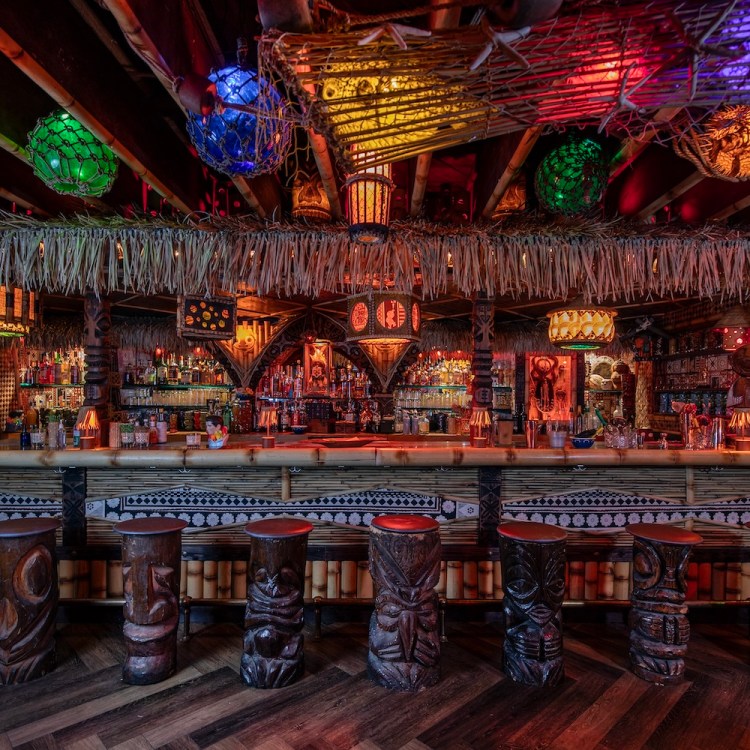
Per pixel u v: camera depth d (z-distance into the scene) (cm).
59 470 356
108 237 337
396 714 256
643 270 347
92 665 298
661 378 692
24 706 259
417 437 520
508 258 345
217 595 359
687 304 598
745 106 208
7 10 178
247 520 362
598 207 374
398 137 199
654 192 333
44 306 604
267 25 149
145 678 279
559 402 747
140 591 281
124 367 694
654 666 284
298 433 561
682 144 232
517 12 133
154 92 276
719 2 141
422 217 363
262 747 231
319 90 172
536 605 284
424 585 282
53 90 206
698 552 365
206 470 361
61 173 249
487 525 364
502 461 352
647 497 367
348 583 363
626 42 151
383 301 414
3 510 357
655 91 168
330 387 697
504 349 726
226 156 230
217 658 308
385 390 687
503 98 172
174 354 707
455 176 411
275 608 280
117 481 358
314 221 356
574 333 403
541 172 288
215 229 341
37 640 284
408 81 172
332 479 364
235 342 653
